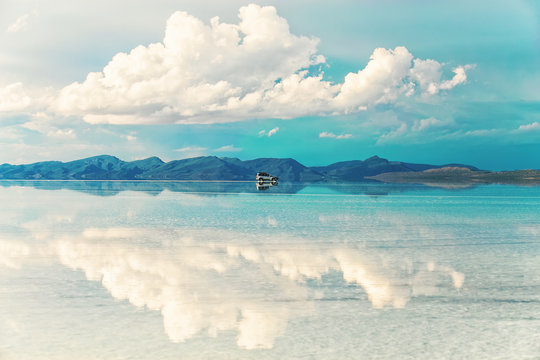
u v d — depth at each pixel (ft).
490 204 168.96
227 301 42.01
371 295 44.27
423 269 55.62
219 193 278.46
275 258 62.18
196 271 54.03
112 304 40.96
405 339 33.12
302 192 294.25
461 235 85.30
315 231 90.22
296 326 35.63
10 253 65.72
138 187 424.46
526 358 30.09
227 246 71.97
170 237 81.87
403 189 352.28
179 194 262.47
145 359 29.76
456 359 29.94
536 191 303.27
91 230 91.61
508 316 38.11
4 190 337.52
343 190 333.01
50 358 29.91
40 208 150.92
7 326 35.47
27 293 44.32
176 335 33.73
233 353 30.68
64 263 58.59
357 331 34.63
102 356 30.19
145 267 56.24
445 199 206.39
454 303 41.73
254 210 141.38
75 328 35.04
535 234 87.20
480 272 54.03
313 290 45.93
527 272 54.08
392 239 79.92
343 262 59.57
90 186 465.47
